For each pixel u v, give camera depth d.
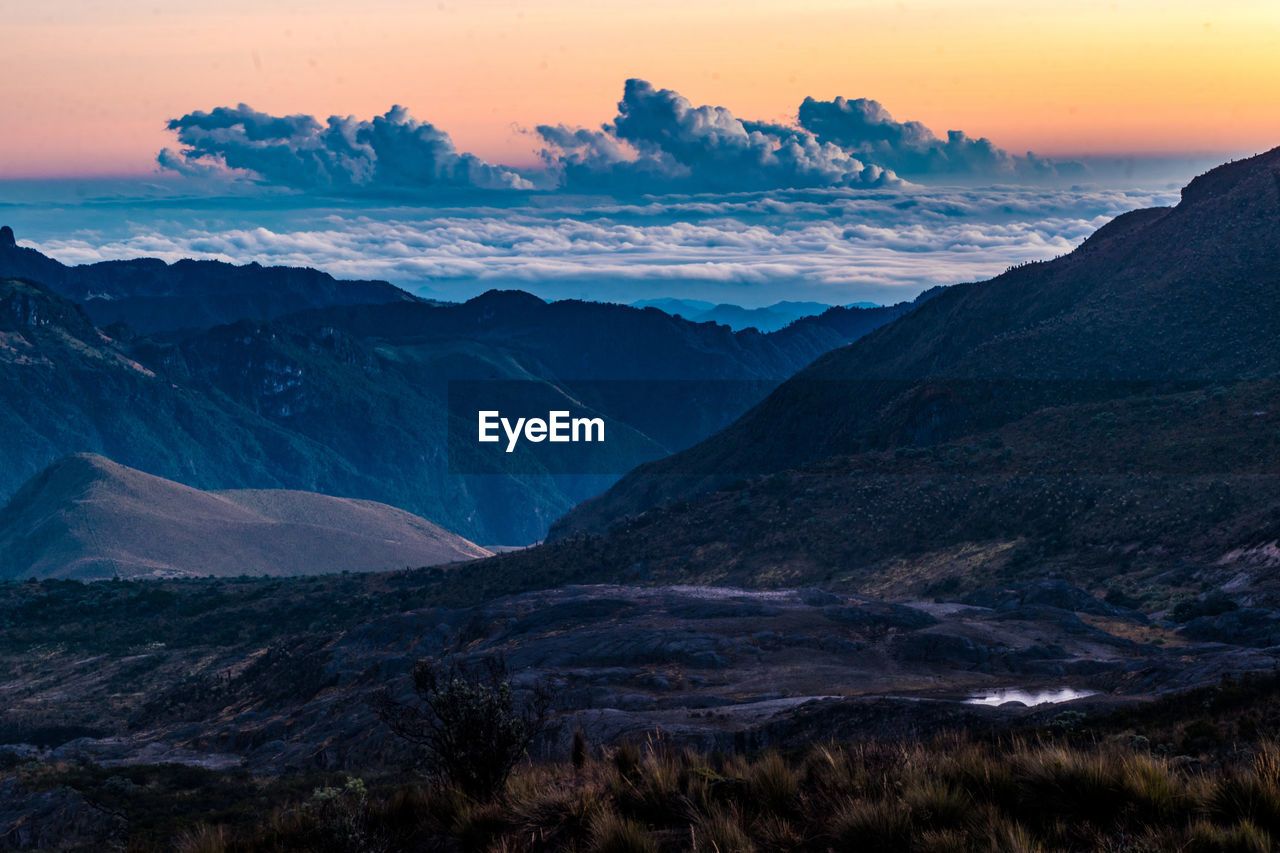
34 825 43.28
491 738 16.05
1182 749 23.73
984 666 55.78
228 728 78.06
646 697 51.19
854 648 60.09
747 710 42.34
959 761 13.43
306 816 15.70
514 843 13.62
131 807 45.19
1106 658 56.16
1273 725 23.84
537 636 72.12
